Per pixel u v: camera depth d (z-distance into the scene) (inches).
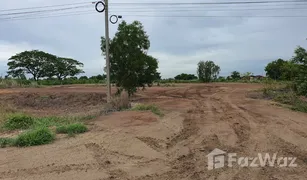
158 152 246.1
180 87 1379.2
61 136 297.6
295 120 389.7
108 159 223.9
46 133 281.3
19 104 647.8
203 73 2106.3
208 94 914.1
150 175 191.2
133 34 657.6
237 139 290.0
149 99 745.0
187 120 405.1
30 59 2669.8
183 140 289.4
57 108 601.3
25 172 193.9
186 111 498.9
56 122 385.4
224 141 282.4
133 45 656.4
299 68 591.8
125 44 658.8
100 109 500.1
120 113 455.8
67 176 187.3
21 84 1362.0
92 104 647.1
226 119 408.5
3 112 459.5
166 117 427.8
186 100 711.1
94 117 418.9
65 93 859.4
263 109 501.4
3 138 276.2
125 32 661.3
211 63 2113.7
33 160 218.5
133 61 646.5
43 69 2748.5
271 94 736.3
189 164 213.9
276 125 357.4
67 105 647.8
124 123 371.6
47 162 214.4
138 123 371.2
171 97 812.6
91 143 269.0
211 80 2117.4
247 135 307.1
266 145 266.2
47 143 269.0
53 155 231.6
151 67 679.7
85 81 2036.2
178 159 226.8
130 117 414.6
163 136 304.2
